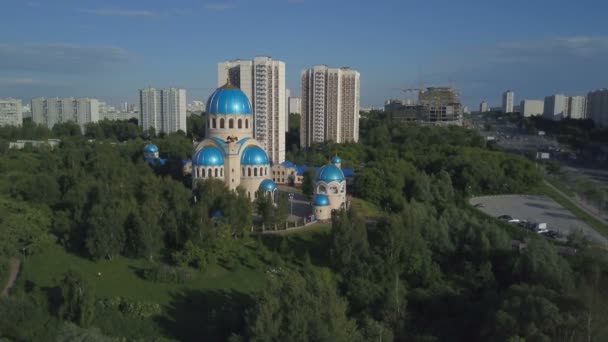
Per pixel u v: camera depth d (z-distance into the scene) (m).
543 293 109.94
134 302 114.31
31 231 138.00
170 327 110.38
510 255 144.38
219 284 127.44
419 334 116.31
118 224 136.00
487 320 110.94
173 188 166.25
